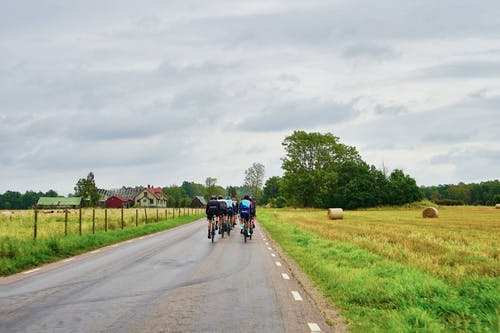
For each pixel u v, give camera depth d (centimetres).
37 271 1227
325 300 888
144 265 1350
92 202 12481
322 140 9962
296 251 1750
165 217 4697
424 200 10344
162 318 728
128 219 3997
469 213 6600
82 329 657
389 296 885
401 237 2378
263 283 1066
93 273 1193
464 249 1791
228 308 806
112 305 819
